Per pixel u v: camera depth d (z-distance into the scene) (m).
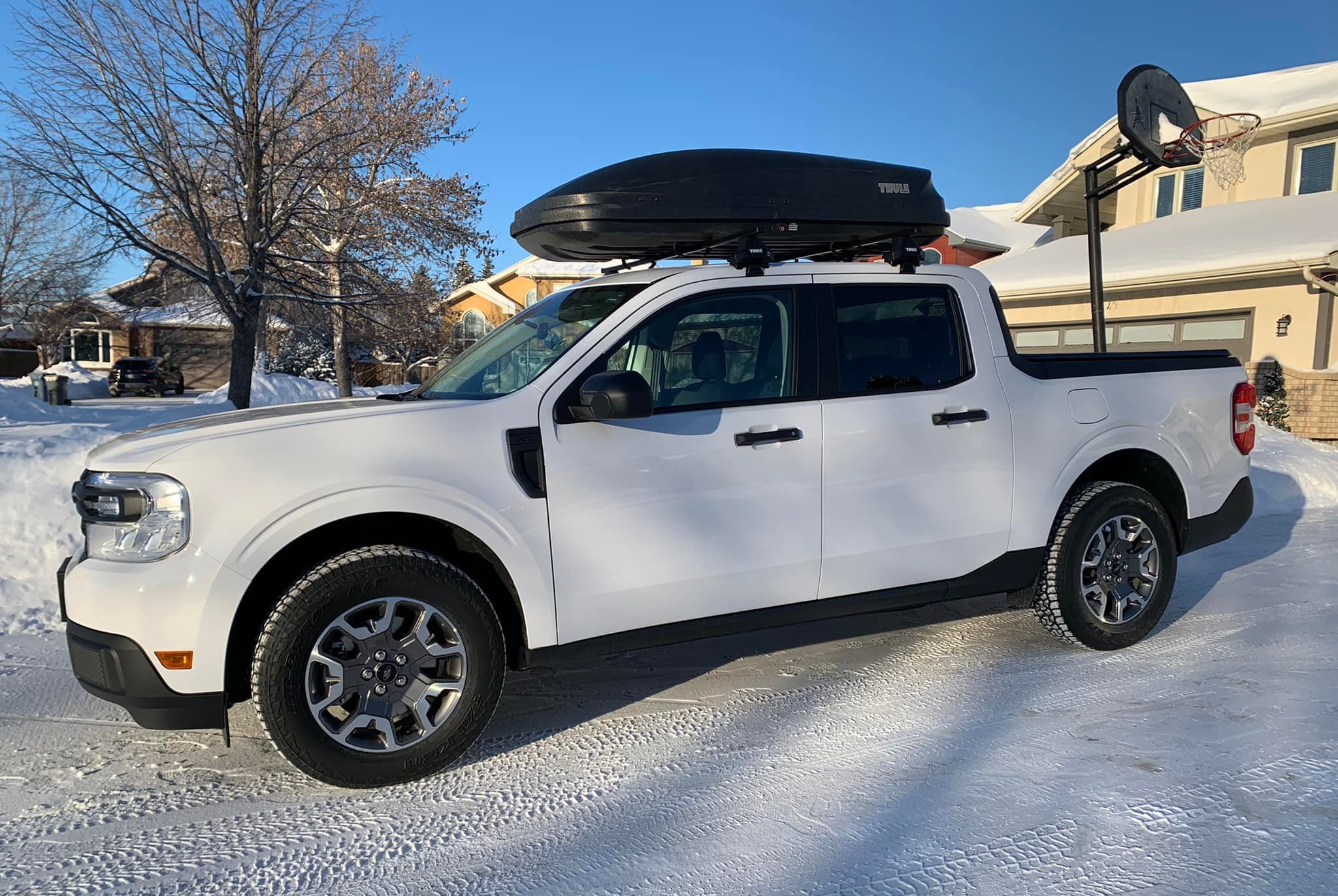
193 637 2.87
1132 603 4.46
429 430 3.20
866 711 3.75
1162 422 4.58
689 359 3.69
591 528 3.38
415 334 18.05
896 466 3.90
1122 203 19.73
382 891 2.53
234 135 11.80
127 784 3.23
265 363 29.50
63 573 3.20
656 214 3.83
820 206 3.99
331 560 3.03
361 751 3.07
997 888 2.43
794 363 3.79
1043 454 4.23
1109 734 3.43
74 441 7.86
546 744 3.51
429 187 16.97
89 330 31.48
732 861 2.62
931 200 4.23
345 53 13.42
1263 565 6.21
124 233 11.45
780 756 3.34
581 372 3.46
